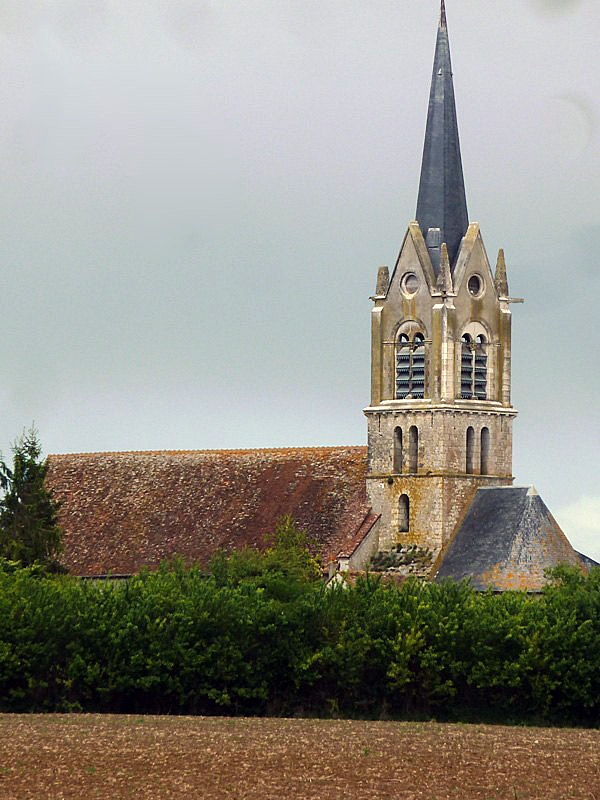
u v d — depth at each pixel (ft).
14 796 430.20
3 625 602.03
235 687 606.14
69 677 599.98
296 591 639.35
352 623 619.26
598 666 605.31
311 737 515.50
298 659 611.47
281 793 436.76
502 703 611.06
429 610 620.08
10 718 559.79
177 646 602.03
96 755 475.72
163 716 576.61
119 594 621.31
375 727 551.18
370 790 441.68
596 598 625.82
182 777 450.71
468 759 481.87
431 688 609.83
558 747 506.48
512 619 612.70
